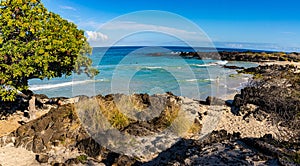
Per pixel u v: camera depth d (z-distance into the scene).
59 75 14.16
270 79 24.27
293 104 15.52
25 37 12.74
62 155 10.68
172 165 8.66
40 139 11.26
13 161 10.20
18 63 12.36
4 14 12.26
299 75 28.42
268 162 8.02
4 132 12.69
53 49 12.68
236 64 50.59
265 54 62.53
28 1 12.88
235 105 17.42
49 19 13.51
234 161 8.24
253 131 13.43
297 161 7.94
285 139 11.50
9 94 12.95
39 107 16.42
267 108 16.03
